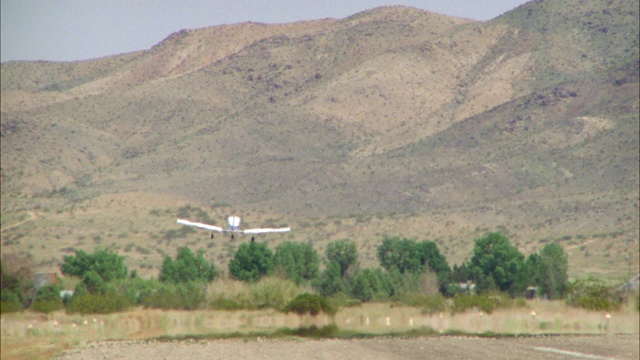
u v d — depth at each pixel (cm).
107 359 17900
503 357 18050
